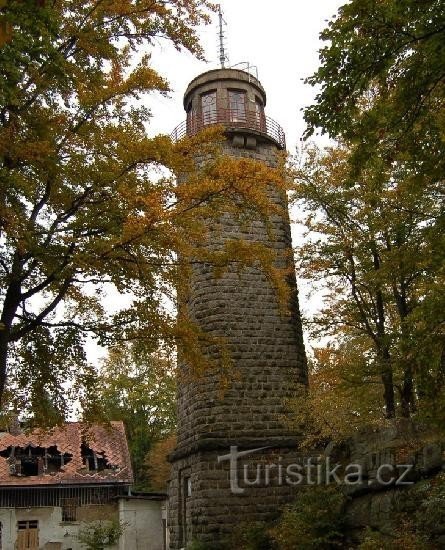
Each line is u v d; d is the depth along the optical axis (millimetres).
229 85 25594
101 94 12414
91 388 14602
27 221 11305
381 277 15938
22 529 29422
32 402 14320
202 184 12531
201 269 22141
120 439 33812
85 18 12992
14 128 10992
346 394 18062
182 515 21781
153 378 42906
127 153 11883
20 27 9867
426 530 12398
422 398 10750
